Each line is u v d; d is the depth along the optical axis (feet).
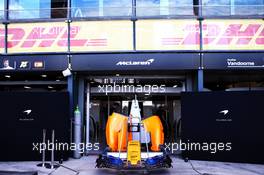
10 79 42.83
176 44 38.73
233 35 38.55
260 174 29.78
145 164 28.07
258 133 34.71
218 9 39.65
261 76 42.57
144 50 38.68
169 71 40.09
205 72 40.32
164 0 40.04
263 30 38.55
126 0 40.27
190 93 36.94
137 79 42.22
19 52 39.34
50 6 40.47
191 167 32.55
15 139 35.65
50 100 36.58
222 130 35.73
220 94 36.06
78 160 36.94
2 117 35.70
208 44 38.58
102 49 38.99
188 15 39.22
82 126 41.27
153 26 38.96
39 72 39.93
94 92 42.34
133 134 31.37
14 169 31.32
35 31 39.50
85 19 39.22
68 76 39.24
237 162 35.12
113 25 39.11
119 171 30.50
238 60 38.27
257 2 39.60
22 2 40.70
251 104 35.09
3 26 39.78
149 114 41.78
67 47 39.14
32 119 36.04
